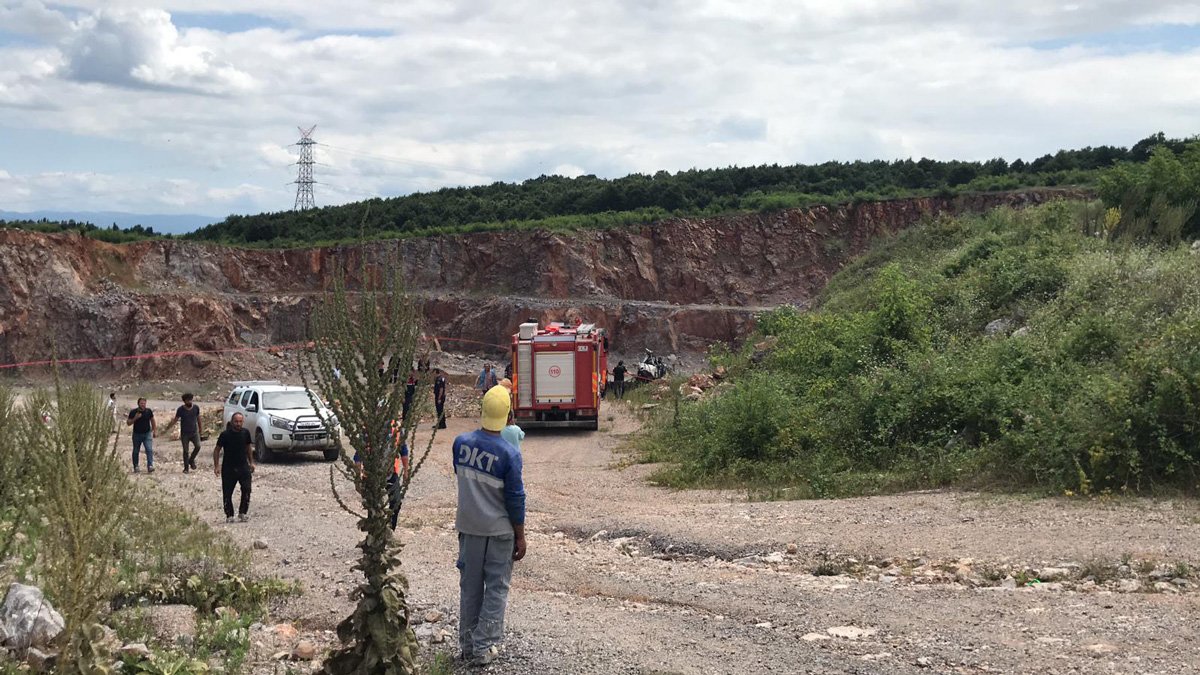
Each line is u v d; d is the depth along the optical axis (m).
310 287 74.69
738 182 99.38
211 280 71.81
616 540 12.42
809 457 17.66
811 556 10.76
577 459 22.61
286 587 9.52
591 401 28.66
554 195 101.25
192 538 11.55
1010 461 14.81
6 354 60.75
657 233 82.75
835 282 42.16
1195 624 7.30
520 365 28.83
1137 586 8.79
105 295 64.62
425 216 95.56
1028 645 6.94
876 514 12.74
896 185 92.06
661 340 74.00
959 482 14.88
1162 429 13.27
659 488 17.72
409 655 6.10
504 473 6.93
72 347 62.03
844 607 8.30
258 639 7.92
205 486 18.44
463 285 79.00
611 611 8.38
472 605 6.96
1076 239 27.25
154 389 55.66
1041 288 23.84
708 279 81.75
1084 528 11.05
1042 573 9.42
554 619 8.05
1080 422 14.04
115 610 8.36
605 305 75.44
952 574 9.62
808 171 100.00
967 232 38.03
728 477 17.86
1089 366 17.16
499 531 6.88
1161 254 23.69
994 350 18.91
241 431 14.16
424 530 13.59
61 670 5.94
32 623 6.86
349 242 75.31
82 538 6.08
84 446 6.23
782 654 6.95
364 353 6.00
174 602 8.93
